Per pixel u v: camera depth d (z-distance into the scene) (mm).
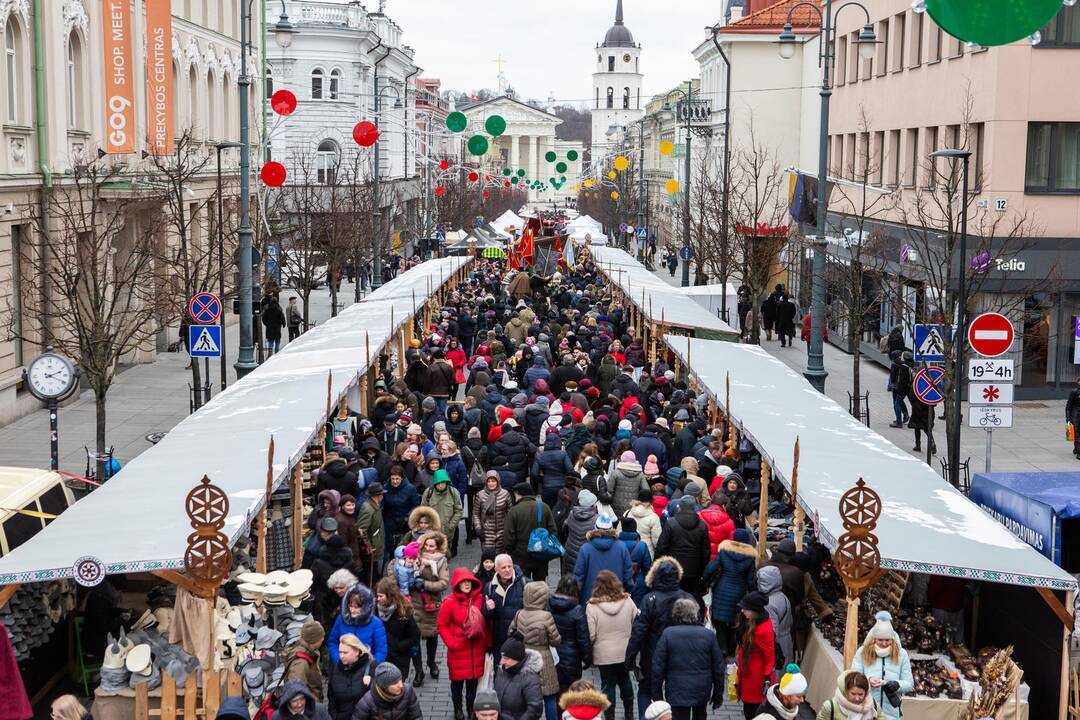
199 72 47438
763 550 15945
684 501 14688
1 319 28359
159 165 34188
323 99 84875
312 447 18984
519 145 171750
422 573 14086
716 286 44219
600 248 63312
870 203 44375
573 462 20891
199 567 10969
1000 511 15148
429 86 168000
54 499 14375
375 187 55094
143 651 11836
